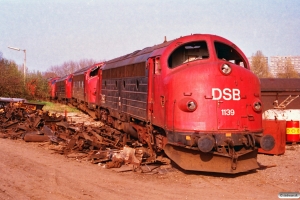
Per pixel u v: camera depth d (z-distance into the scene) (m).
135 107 13.45
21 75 38.94
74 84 34.41
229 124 9.24
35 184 8.30
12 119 19.08
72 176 9.11
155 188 8.17
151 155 11.16
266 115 15.20
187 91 9.30
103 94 20.55
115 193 7.67
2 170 9.66
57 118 18.77
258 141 9.28
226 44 10.37
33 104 21.47
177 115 9.41
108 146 13.30
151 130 11.62
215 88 9.23
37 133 15.72
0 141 15.10
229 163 9.27
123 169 10.02
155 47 12.09
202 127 9.13
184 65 9.91
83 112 30.50
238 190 8.09
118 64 16.84
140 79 12.73
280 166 10.75
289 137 14.93
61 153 12.53
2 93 35.78
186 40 10.26
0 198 7.26
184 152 9.53
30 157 11.59
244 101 9.46
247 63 10.54
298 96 16.98
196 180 9.01
